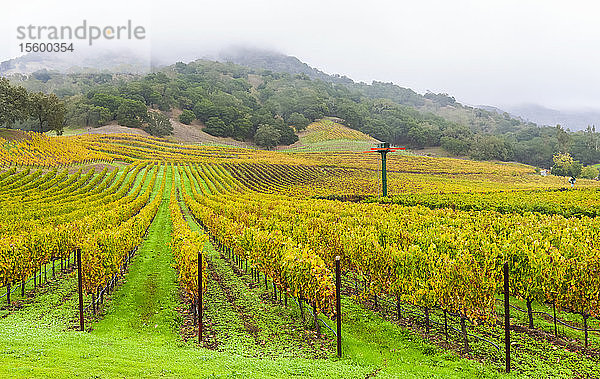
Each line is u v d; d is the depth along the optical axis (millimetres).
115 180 70562
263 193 67938
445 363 11125
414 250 14500
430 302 13219
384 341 12812
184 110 177375
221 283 19375
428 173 107562
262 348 12031
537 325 14266
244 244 20953
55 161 76500
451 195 53156
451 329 13867
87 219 28047
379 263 15422
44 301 16391
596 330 13500
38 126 136250
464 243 16781
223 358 10695
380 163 115688
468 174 110188
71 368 9023
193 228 36812
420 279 13711
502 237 19266
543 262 13531
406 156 132375
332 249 19125
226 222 26016
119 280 19500
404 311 15562
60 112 101438
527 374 10539
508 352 10688
